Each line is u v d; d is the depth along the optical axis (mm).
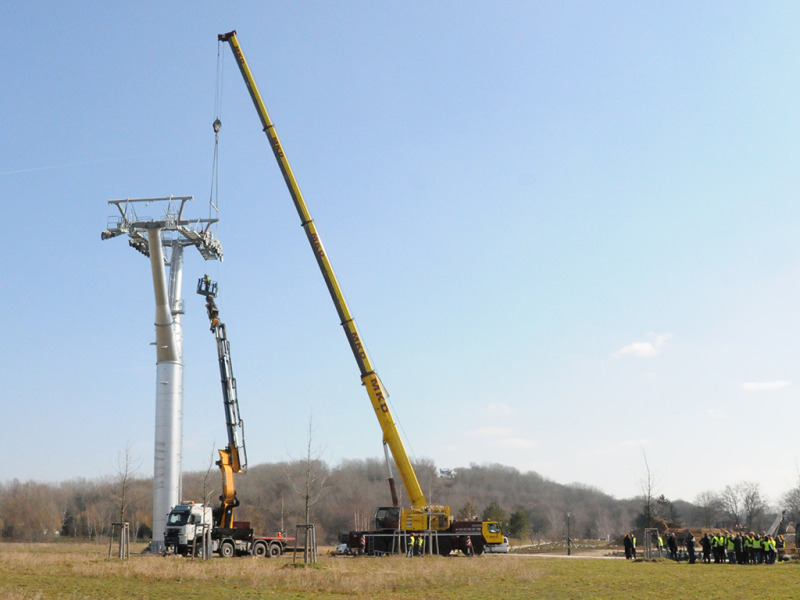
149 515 103438
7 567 36375
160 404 53969
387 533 53906
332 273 53875
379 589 28078
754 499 119312
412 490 53375
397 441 52781
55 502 122312
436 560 45594
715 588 29188
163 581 30016
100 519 104688
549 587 29375
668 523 95312
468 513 115625
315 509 118750
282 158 56375
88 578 31109
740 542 46375
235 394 53125
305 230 54938
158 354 54656
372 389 52500
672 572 37750
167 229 53906
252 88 58094
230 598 24547
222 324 53375
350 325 52906
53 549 65562
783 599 25359
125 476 58688
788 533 77000
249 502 122812
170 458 53438
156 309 54125
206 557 43344
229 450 52281
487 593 27047
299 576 31125
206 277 53281
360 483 134000
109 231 54281
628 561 49281
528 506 160375
